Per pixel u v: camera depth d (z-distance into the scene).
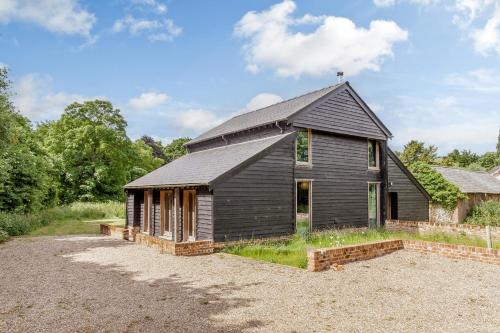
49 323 5.77
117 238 16.27
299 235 15.03
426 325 5.72
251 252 12.13
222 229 12.89
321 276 8.80
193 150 21.67
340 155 17.64
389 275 8.93
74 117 38.19
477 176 29.83
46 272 9.34
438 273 9.16
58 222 24.95
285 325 5.66
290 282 8.22
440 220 23.75
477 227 15.48
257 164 14.05
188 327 5.57
